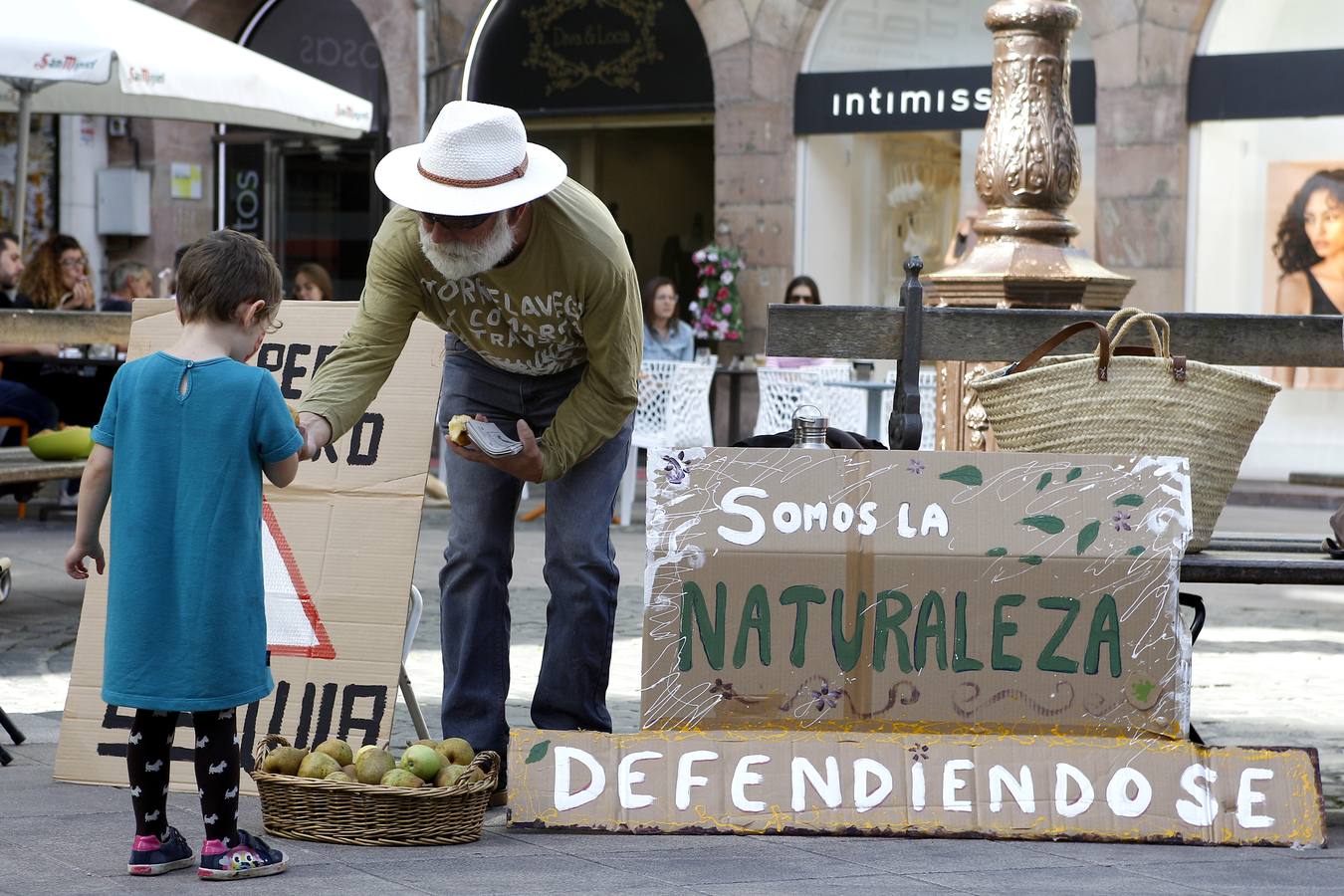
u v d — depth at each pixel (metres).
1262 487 14.20
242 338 4.16
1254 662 7.18
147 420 4.02
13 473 7.65
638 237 17.44
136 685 3.93
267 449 4.05
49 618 7.97
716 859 4.11
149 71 9.73
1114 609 4.51
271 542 4.92
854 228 16.05
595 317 4.47
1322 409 14.39
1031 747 4.43
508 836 4.34
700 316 16.16
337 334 5.19
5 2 9.62
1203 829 4.34
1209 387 4.65
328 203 18.33
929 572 4.51
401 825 4.21
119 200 18.55
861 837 4.35
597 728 4.76
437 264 4.30
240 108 11.83
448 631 4.75
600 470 4.71
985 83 15.41
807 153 16.17
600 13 16.98
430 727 5.73
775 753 4.43
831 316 5.25
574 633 4.67
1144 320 4.66
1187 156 14.67
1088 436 4.66
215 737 3.96
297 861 4.07
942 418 7.22
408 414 4.96
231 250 4.11
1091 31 14.76
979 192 7.36
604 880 3.91
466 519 4.71
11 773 5.06
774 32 16.00
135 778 3.99
